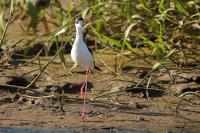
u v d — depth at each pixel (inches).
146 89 469.4
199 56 548.4
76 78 520.4
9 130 403.2
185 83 502.9
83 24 519.2
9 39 626.5
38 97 460.8
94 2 557.6
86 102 466.6
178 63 541.3
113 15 588.4
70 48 601.3
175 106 460.8
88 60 476.1
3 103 459.5
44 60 572.7
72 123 420.5
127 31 506.0
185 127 417.4
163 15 519.5
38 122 421.1
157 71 528.7
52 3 631.8
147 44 570.3
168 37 549.3
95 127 412.2
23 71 537.6
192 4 545.0
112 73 532.1
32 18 421.4
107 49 581.3
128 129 409.4
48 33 579.2
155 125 419.5
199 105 462.6
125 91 486.6
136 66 546.6
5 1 644.1
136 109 453.7
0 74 524.1
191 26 546.0
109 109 452.4
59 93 486.9
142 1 539.5
